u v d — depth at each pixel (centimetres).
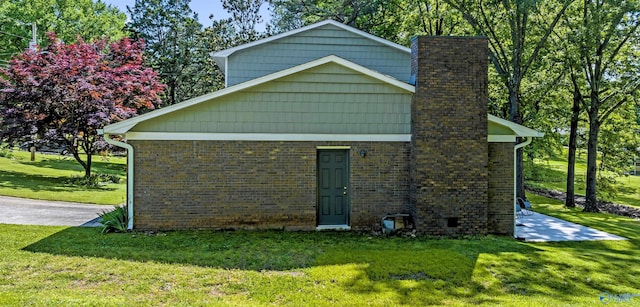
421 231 1062
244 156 1078
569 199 2123
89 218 1206
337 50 1500
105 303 560
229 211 1075
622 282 766
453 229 1070
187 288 649
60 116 1872
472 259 855
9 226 1046
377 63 1507
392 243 974
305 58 1496
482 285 713
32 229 1022
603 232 1242
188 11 3678
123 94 2036
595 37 1736
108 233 1008
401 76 1511
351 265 789
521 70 1967
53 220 1159
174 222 1060
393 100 1116
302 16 3152
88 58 1912
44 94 1773
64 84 1805
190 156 1063
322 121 1100
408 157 1126
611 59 1922
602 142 2266
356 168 1112
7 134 1806
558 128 2411
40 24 3269
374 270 764
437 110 1069
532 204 2181
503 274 774
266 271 745
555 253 940
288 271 749
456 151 1071
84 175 2202
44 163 2612
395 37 2661
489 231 1120
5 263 738
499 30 2038
